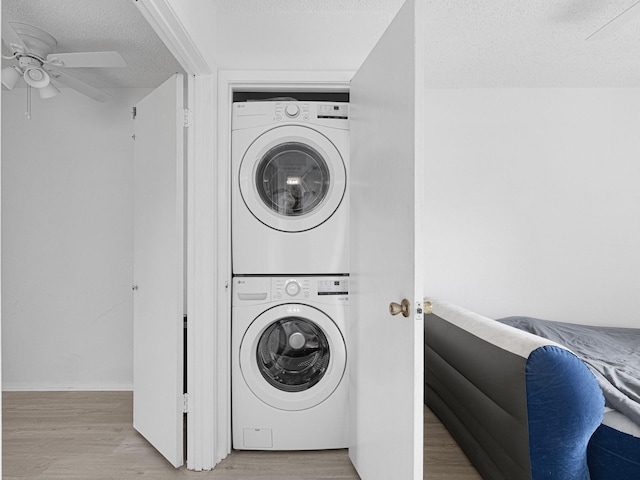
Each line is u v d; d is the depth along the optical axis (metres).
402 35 1.53
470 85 3.23
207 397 2.16
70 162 3.36
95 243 3.36
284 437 2.27
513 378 1.58
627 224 3.28
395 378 1.61
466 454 2.22
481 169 3.28
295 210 2.33
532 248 3.28
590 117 3.27
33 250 3.36
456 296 3.28
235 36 2.27
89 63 2.38
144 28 2.49
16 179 3.35
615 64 2.88
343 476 2.09
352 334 2.19
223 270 2.24
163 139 2.26
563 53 2.72
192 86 2.18
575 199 3.28
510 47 2.66
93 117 3.36
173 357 2.14
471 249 3.28
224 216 2.24
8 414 2.85
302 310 2.26
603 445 1.62
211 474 2.10
